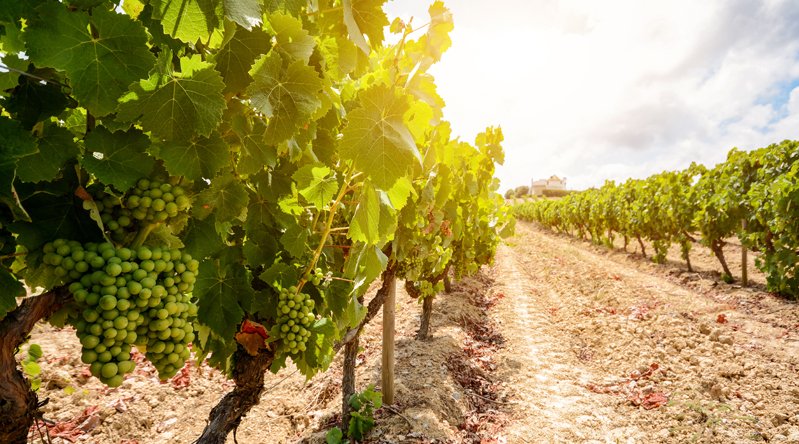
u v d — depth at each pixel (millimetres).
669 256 17219
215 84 1212
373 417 4605
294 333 1989
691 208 13422
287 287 2059
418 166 3727
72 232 1159
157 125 1172
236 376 2125
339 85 2777
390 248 4105
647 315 8719
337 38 1937
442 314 9000
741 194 11617
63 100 1191
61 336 6758
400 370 5969
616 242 23750
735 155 12953
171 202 1225
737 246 16594
